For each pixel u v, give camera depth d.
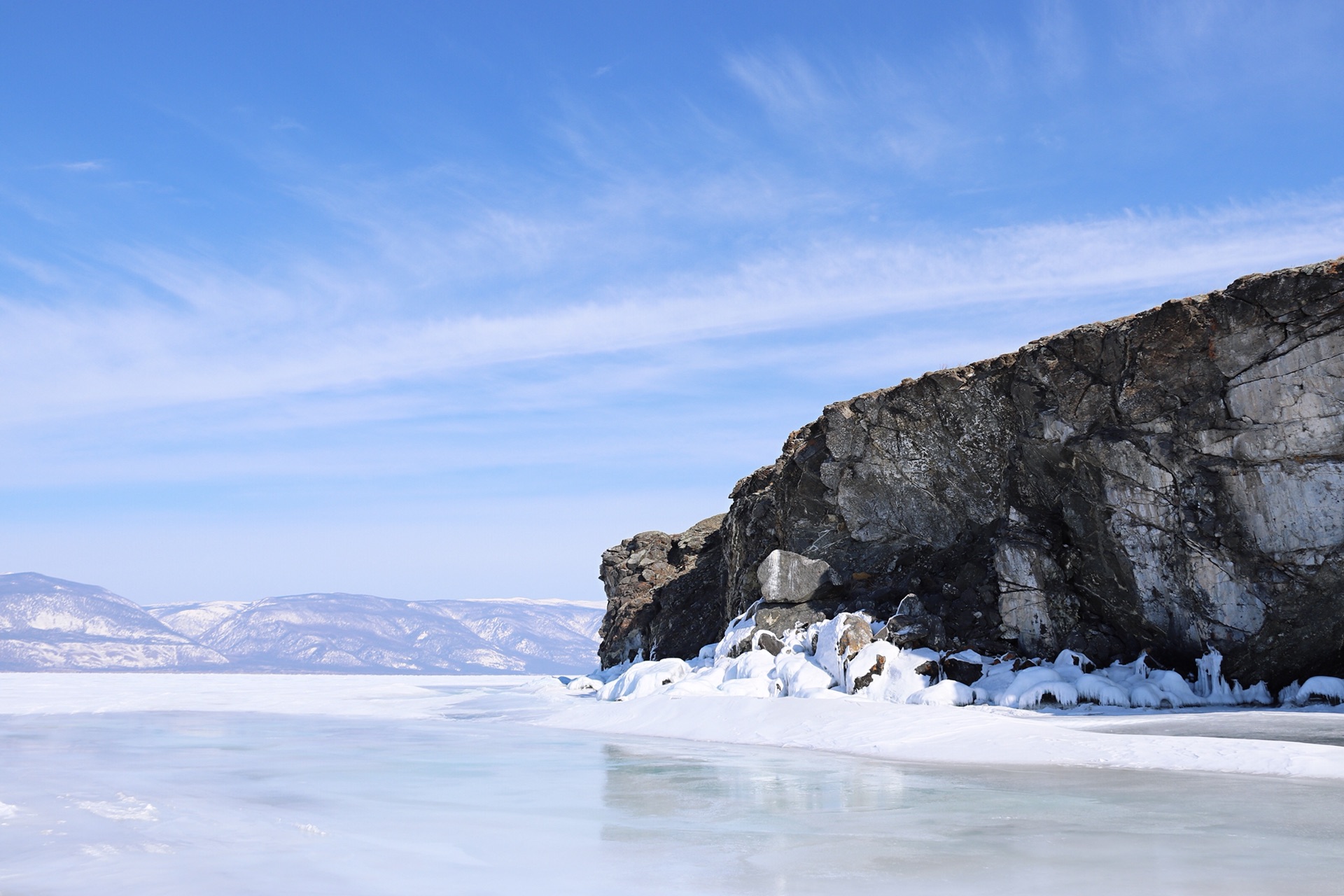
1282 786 8.70
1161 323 18.58
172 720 18.81
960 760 11.35
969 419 22.45
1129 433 19.17
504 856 6.18
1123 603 19.48
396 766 11.23
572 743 14.23
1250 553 17.64
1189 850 6.02
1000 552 20.91
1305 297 17.02
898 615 21.05
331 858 6.12
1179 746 10.72
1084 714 16.16
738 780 9.80
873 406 24.12
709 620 32.22
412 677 44.75
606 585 39.81
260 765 11.41
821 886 5.29
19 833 7.01
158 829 7.20
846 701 16.62
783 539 26.48
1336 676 16.89
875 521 24.41
